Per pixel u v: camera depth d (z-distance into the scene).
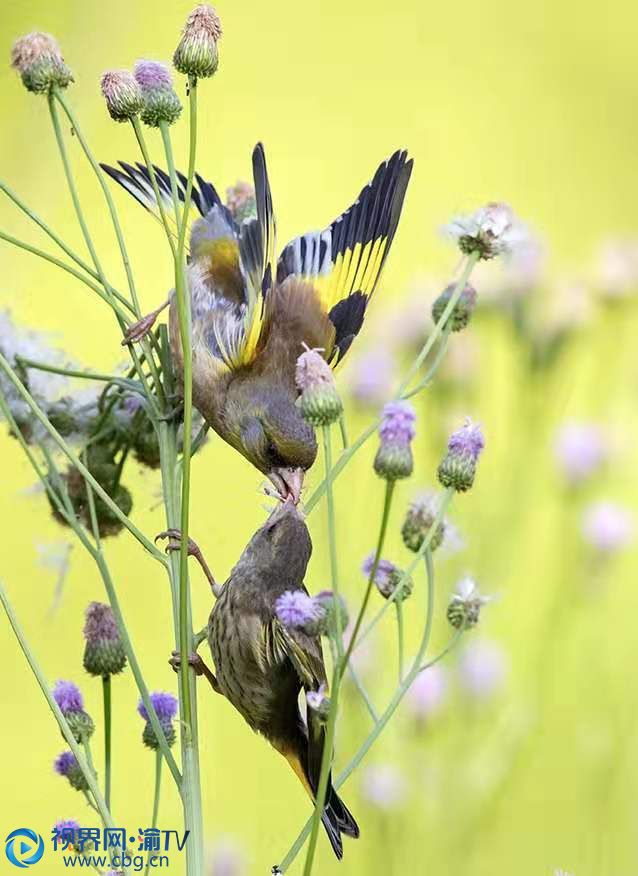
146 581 4.17
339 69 5.35
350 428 4.07
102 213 4.38
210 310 3.98
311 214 5.11
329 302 4.01
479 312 4.08
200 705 4.09
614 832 4.02
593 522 4.04
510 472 4.05
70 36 4.48
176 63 3.80
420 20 5.56
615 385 4.13
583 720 4.04
